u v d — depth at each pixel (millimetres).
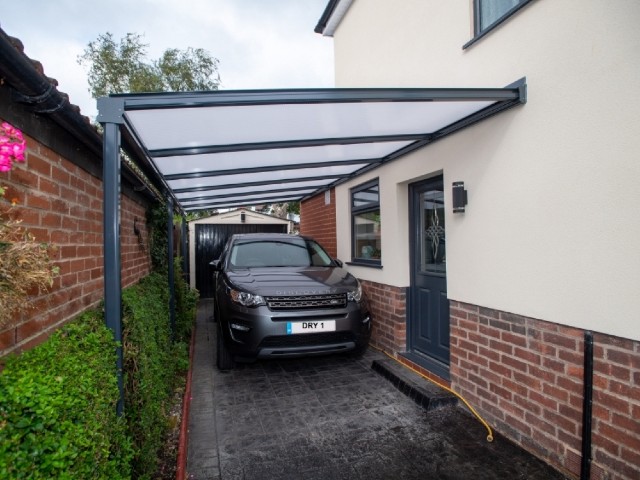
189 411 3689
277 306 4242
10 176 1701
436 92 2732
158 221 5336
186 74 16719
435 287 4473
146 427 2518
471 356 3543
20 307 1479
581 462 2482
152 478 2652
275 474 2703
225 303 4484
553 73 2627
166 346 3916
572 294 2518
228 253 5938
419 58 4352
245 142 3551
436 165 3996
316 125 3291
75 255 2432
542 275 2744
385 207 5191
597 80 2328
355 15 6207
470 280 3520
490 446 3008
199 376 4664
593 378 2402
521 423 2980
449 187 3779
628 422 2205
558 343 2645
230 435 3238
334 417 3537
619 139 2209
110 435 1987
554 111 2621
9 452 1221
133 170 3529
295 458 2891
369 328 4660
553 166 2635
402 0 4715
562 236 2580
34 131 1915
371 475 2678
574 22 2469
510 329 3070
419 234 4820
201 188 5488
